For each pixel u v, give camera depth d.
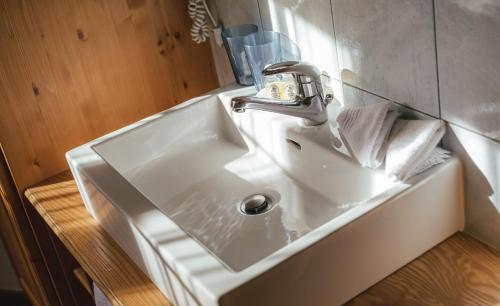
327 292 1.11
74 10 1.63
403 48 1.21
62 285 1.93
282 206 1.38
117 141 1.55
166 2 1.75
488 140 1.12
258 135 1.54
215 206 1.43
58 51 1.64
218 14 1.79
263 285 1.03
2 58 1.58
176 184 1.52
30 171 1.71
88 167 1.44
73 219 1.52
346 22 1.32
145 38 1.76
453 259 1.20
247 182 1.48
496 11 1.00
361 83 1.37
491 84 1.06
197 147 1.64
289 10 1.49
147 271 1.28
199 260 1.09
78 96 1.71
